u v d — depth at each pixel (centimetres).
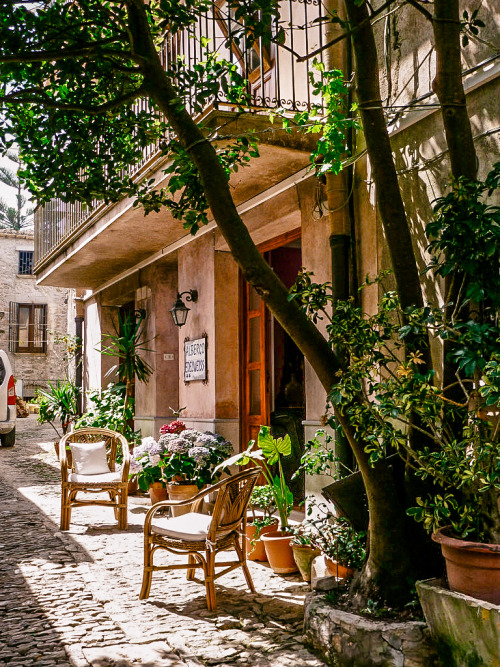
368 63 343
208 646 354
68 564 526
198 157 351
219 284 754
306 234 578
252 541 518
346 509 399
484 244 298
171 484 669
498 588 278
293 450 710
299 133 529
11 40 399
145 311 985
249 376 753
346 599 359
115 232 802
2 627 386
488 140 382
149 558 441
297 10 627
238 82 410
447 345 339
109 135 484
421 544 345
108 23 448
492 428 308
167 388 939
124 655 344
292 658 337
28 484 945
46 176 475
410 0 322
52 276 1131
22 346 2822
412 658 296
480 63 384
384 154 346
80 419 1041
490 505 306
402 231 347
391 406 302
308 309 365
